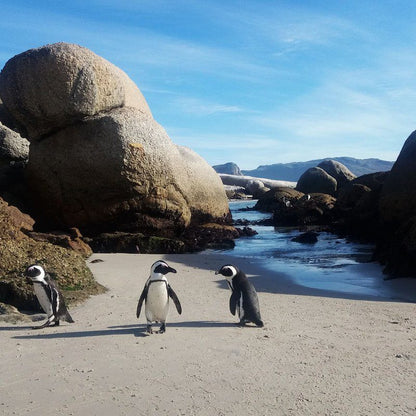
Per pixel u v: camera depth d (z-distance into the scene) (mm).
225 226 21797
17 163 19438
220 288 9898
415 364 4953
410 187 17172
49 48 17266
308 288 10539
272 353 5293
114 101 17953
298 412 3814
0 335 6340
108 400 4031
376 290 10352
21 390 4258
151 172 17312
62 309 6992
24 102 17172
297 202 30234
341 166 51031
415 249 11664
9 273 9109
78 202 17109
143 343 5723
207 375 4598
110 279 10664
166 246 16406
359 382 4441
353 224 22062
